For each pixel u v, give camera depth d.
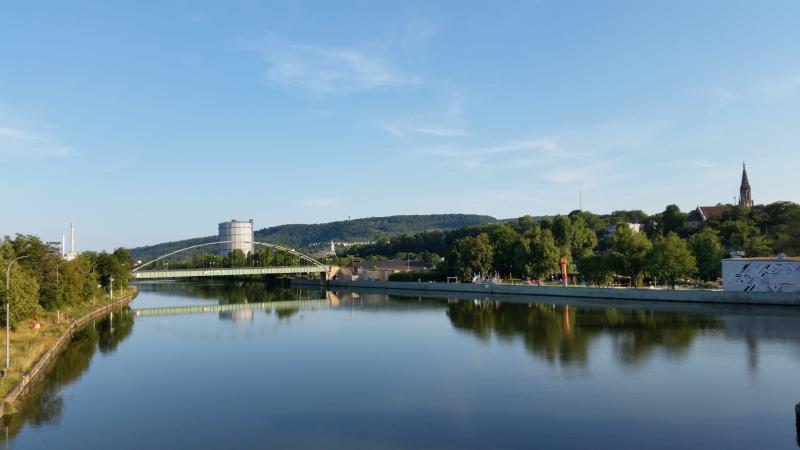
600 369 54.94
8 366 50.34
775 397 44.47
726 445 34.66
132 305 143.75
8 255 81.69
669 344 67.19
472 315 106.62
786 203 178.12
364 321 101.19
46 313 89.25
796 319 85.62
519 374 53.69
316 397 47.16
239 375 55.97
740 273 109.00
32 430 39.34
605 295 130.38
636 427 38.06
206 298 170.00
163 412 43.41
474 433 37.41
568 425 38.69
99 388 51.06
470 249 180.88
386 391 48.69
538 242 160.75
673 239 125.25
